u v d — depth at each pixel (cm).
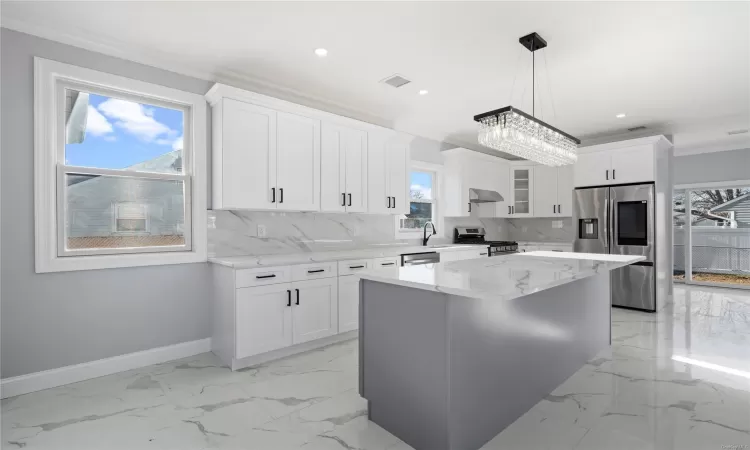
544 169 577
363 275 200
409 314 186
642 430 194
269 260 297
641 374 266
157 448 180
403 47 272
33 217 246
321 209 356
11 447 181
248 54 285
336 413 214
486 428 187
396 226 482
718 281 616
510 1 214
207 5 223
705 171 606
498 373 196
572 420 206
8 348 237
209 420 206
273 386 249
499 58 288
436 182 541
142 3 221
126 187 288
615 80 327
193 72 311
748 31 242
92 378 263
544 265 240
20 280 241
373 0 215
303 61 297
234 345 275
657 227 450
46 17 236
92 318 267
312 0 216
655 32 245
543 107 402
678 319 414
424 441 178
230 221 333
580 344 280
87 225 271
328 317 329
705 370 271
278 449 180
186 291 309
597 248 489
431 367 175
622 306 468
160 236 302
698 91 353
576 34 249
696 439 185
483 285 162
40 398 232
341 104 397
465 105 400
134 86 282
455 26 242
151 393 238
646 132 502
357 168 387
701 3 213
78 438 189
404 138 434
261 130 318
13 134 238
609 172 482
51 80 250
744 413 210
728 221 616
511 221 661
